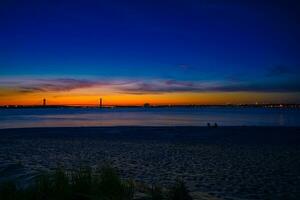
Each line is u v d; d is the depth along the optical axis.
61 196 6.41
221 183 11.20
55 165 14.62
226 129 35.66
